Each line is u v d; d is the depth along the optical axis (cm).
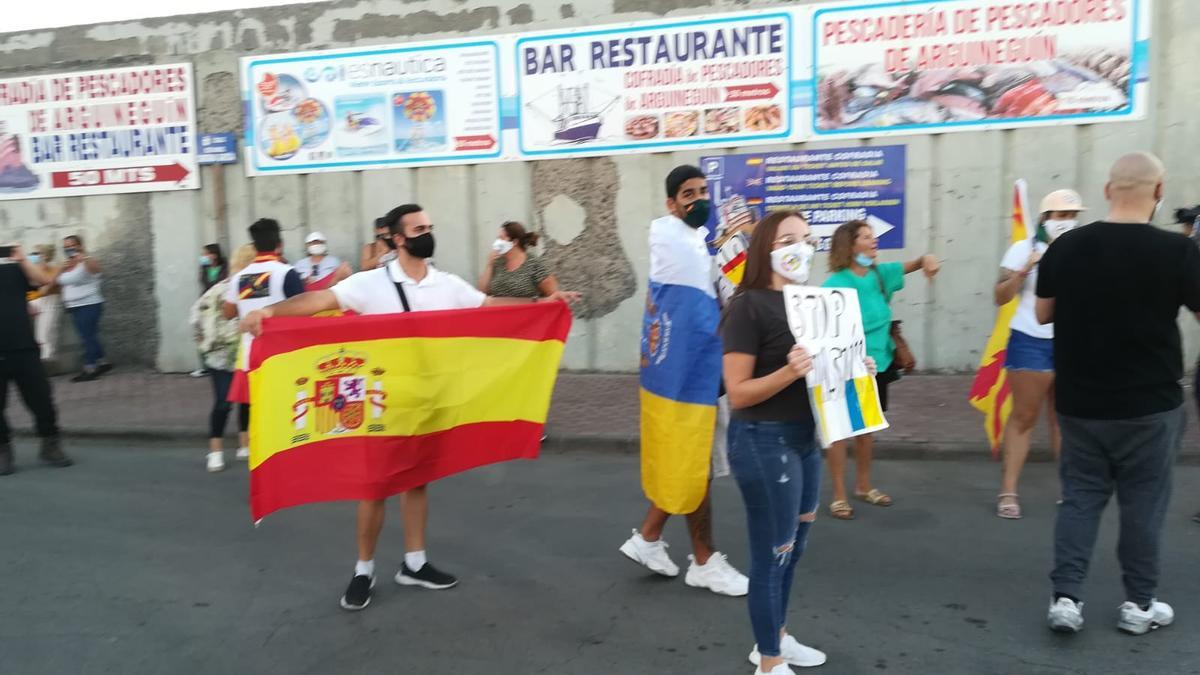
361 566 468
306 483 444
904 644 408
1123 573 412
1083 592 455
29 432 897
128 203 1172
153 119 1146
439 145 1066
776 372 331
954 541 533
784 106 967
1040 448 691
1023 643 406
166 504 665
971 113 925
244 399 678
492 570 514
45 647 430
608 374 1052
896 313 968
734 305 352
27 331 757
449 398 461
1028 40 903
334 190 1106
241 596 488
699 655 405
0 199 1205
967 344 955
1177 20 877
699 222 447
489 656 410
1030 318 551
